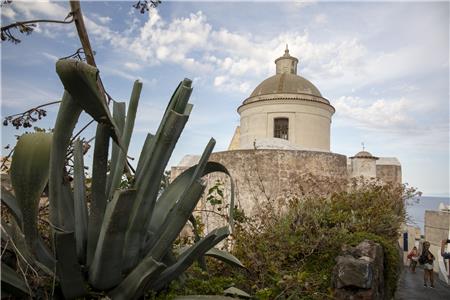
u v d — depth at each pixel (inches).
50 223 73.1
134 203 78.7
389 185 343.9
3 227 77.6
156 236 88.1
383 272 180.2
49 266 78.6
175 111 79.7
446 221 652.7
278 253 158.6
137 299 81.3
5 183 97.8
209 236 82.6
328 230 177.8
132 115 95.3
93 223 79.6
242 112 681.0
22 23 91.8
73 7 95.6
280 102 635.5
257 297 117.2
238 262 109.0
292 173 354.0
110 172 96.0
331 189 347.3
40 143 69.4
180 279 99.7
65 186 83.7
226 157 371.6
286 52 767.1
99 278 75.9
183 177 100.7
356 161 461.7
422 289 357.7
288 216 192.1
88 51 98.0
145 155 88.7
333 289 147.3
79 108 70.4
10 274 74.3
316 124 642.8
